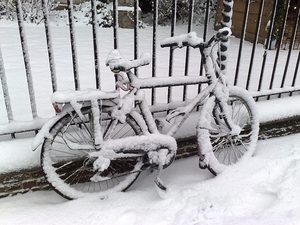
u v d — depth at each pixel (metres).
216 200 2.21
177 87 3.48
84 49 5.00
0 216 2.01
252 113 2.68
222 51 2.54
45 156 2.05
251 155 2.73
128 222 2.02
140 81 2.12
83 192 2.23
